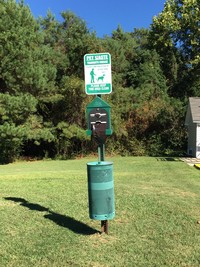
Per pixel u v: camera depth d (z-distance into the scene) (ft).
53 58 98.68
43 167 71.97
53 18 108.27
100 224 21.49
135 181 40.42
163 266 15.57
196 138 82.48
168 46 122.42
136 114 100.53
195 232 20.07
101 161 19.48
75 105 96.02
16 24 83.15
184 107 100.27
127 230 20.33
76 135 93.66
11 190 33.19
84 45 98.37
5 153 93.09
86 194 30.83
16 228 20.72
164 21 111.65
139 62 123.03
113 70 107.96
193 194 31.53
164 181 40.91
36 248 17.58
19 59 83.35
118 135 98.22
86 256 16.58
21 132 82.17
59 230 20.34
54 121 97.40
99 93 19.98
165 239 18.89
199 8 107.76
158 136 98.94
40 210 24.82
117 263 15.84
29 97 82.28
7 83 83.35
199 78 123.24
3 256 16.63
